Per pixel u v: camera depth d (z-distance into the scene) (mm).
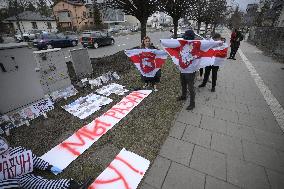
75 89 5789
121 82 6715
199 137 3910
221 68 9211
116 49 17016
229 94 6059
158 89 6125
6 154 2785
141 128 4141
